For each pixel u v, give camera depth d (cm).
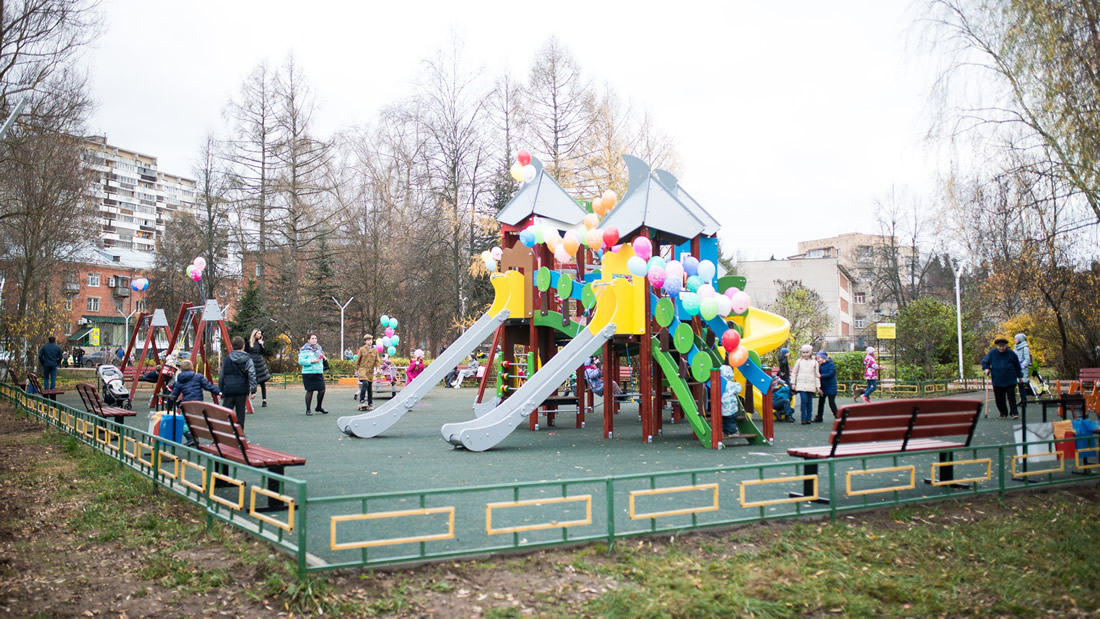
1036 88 979
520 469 948
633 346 1448
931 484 763
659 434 1413
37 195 2873
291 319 4212
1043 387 2153
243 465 588
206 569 539
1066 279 2095
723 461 1022
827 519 666
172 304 6178
